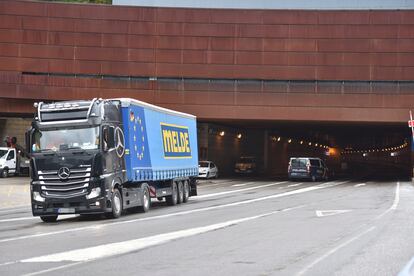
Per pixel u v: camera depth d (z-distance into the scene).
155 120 22.80
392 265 9.95
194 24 47.84
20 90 47.50
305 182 46.44
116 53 47.94
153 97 47.94
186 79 47.94
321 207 22.38
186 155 26.78
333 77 46.97
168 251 11.70
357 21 46.84
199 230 15.26
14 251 12.04
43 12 47.75
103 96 47.94
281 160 78.12
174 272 9.44
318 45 47.12
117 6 47.94
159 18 47.97
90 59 47.94
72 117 18.41
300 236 13.80
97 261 10.57
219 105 47.72
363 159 154.62
